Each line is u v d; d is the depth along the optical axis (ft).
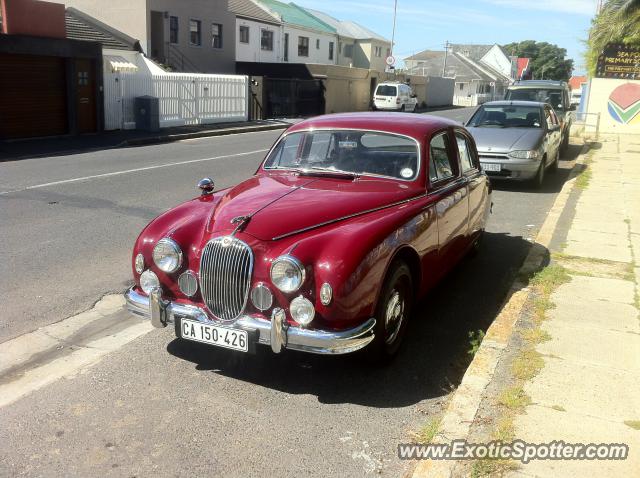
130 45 75.36
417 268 15.05
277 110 98.27
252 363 14.43
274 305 12.39
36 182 35.58
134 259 13.92
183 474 10.37
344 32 169.89
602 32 71.46
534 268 20.36
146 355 14.80
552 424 11.19
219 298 12.77
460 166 18.98
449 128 18.45
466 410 11.72
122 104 67.41
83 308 17.52
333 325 12.16
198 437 11.44
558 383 12.66
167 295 13.71
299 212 13.51
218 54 110.42
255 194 14.85
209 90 80.64
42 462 10.64
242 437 11.46
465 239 19.58
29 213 27.89
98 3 92.43
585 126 79.61
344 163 16.69
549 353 14.03
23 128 57.16
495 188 38.06
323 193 14.83
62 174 38.65
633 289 18.47
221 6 109.09
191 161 46.47
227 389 13.23
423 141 16.42
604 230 26.07
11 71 55.06
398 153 16.46
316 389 13.32
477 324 17.04
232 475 10.36
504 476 9.77
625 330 15.39
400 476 10.39
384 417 12.23
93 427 11.73
